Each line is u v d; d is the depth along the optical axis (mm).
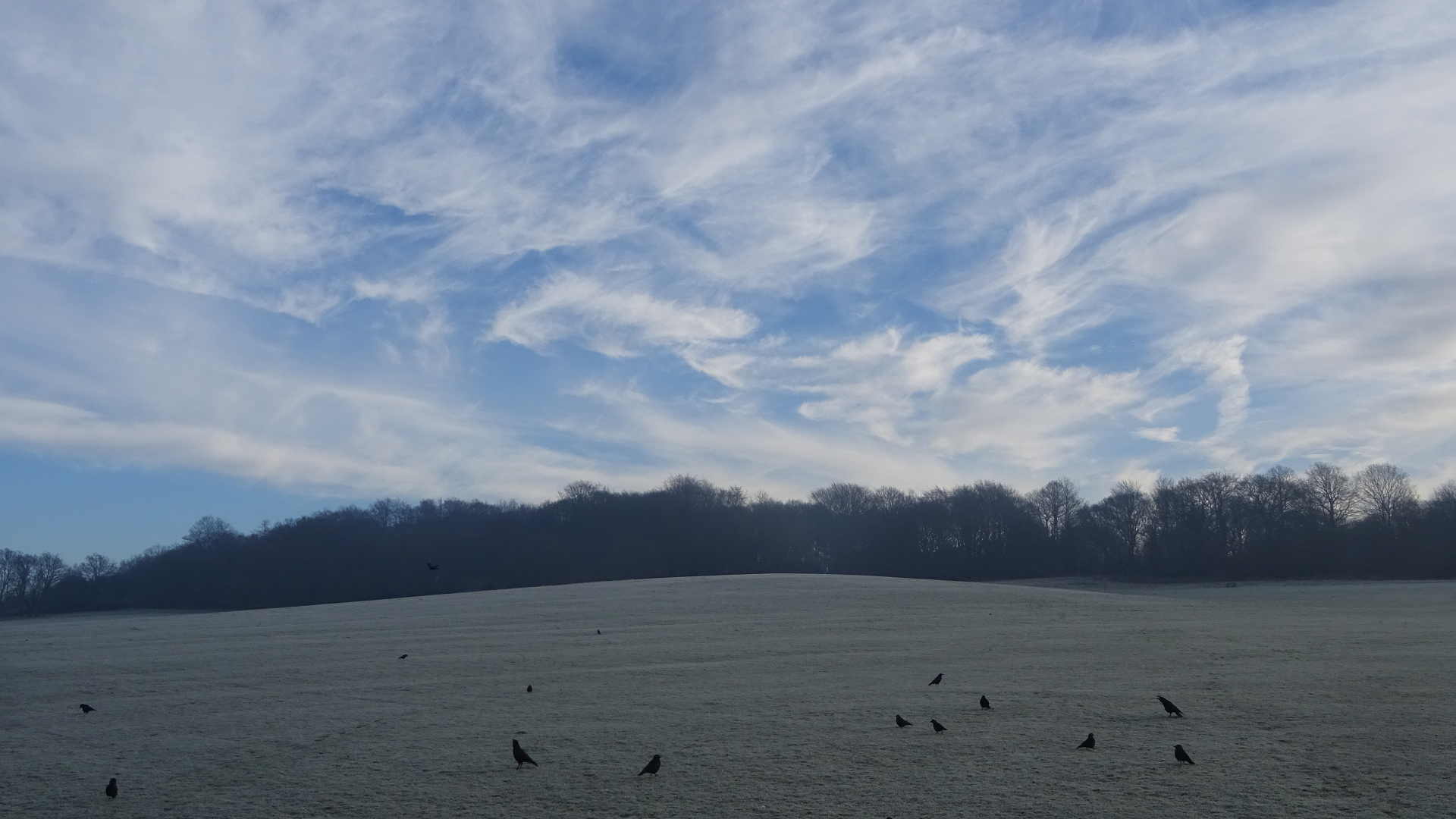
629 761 16172
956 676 25594
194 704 24141
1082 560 145500
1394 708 18906
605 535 140625
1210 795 13102
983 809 12781
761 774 14984
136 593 122062
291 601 117812
